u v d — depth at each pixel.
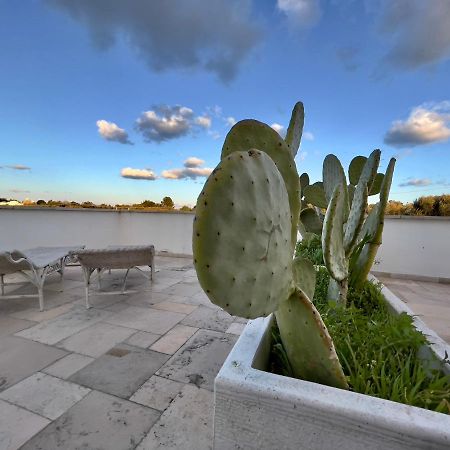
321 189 2.52
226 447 0.87
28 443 1.23
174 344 2.18
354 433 0.73
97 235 6.26
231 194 0.73
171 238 6.42
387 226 4.97
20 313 2.79
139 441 1.25
